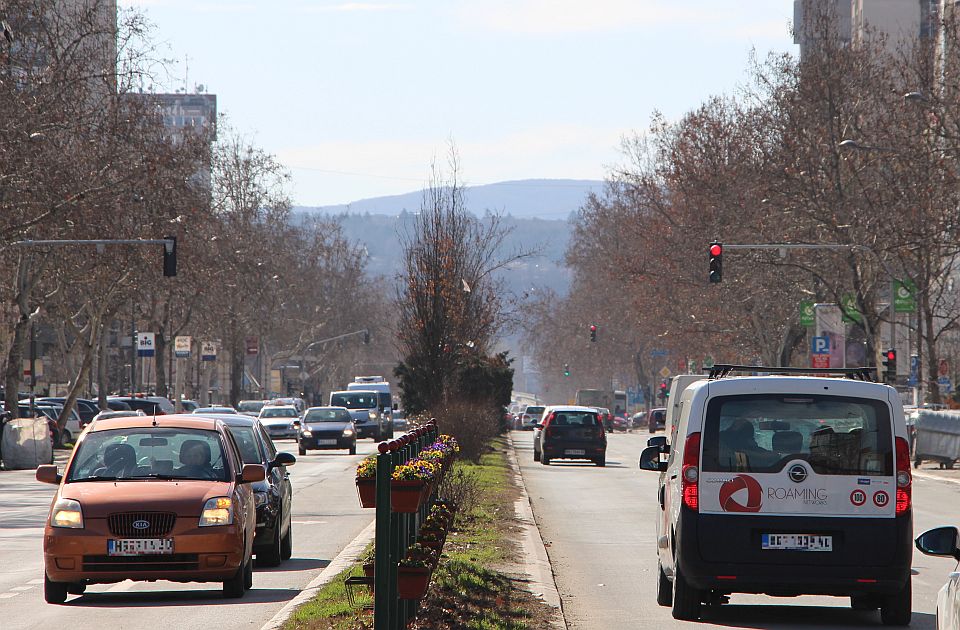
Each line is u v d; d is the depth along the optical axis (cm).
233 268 14688
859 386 2172
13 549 3644
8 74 9044
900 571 2133
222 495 2566
